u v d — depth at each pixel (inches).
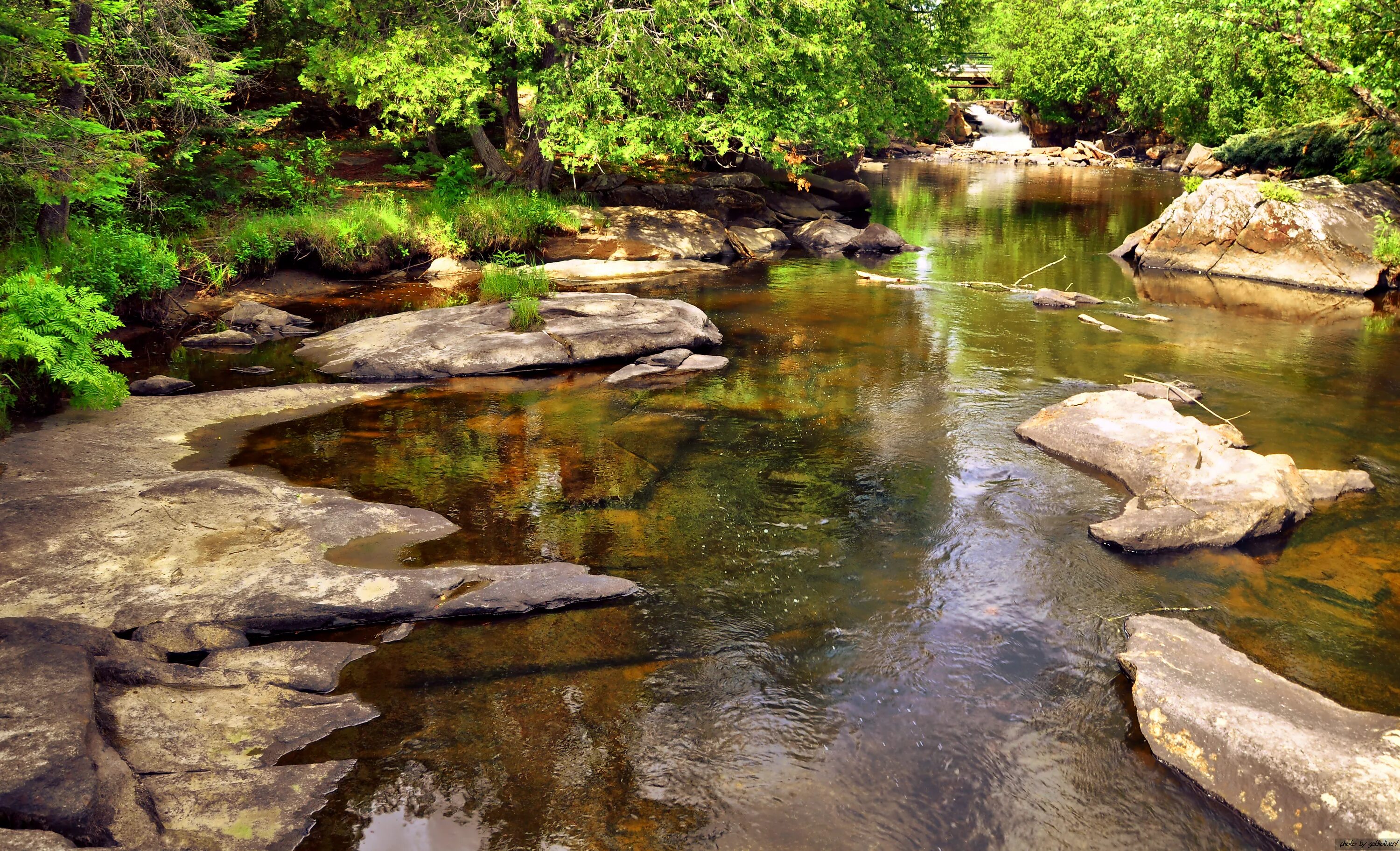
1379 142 846.5
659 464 323.6
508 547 257.8
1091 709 192.5
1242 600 235.1
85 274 473.7
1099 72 1953.7
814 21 812.0
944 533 271.3
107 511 255.8
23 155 402.6
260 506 267.3
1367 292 664.4
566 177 889.5
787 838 156.3
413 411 378.0
